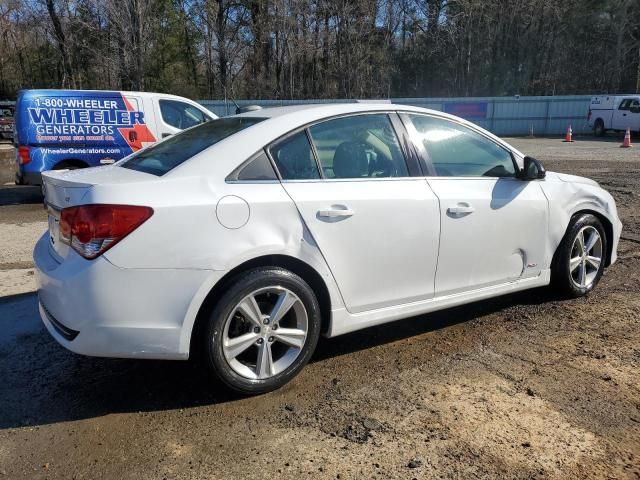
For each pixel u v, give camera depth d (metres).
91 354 3.00
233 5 41.81
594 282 4.99
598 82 47.44
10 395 3.39
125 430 3.01
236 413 3.16
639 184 11.41
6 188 12.67
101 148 10.11
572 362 3.72
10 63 47.53
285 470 2.67
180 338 3.04
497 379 3.50
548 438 2.89
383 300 3.69
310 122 3.54
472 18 48.47
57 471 2.69
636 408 3.16
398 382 3.48
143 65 33.97
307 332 3.40
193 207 3.03
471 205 3.96
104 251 2.90
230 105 31.08
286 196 3.29
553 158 17.58
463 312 4.66
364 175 3.65
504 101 32.91
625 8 43.84
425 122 4.02
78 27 36.66
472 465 2.68
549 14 47.28
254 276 3.17
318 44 44.75
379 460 2.73
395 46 50.19
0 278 5.68
